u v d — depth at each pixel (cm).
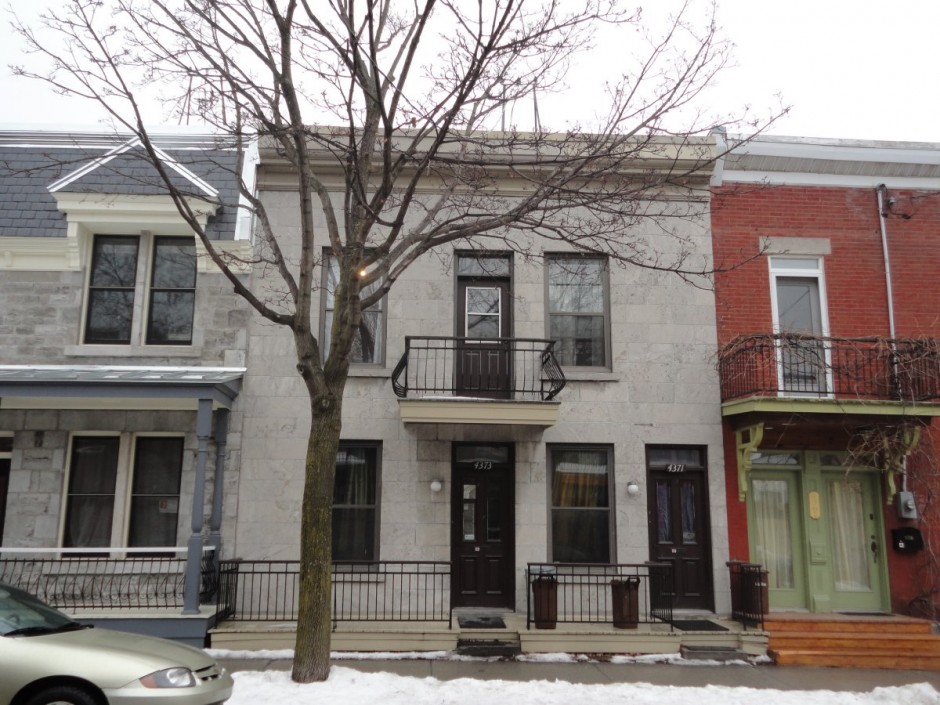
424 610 1070
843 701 792
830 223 1222
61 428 1086
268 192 1181
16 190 1171
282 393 1119
